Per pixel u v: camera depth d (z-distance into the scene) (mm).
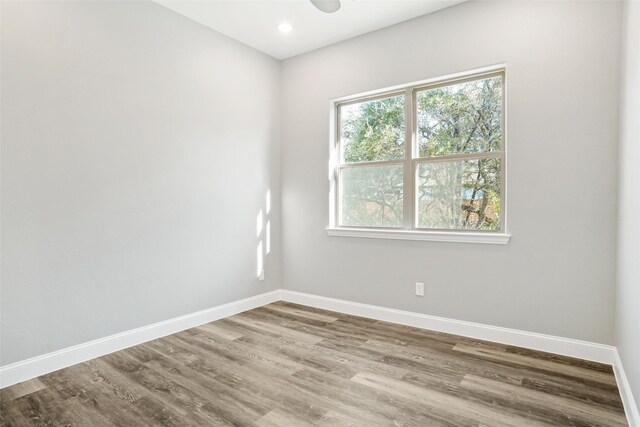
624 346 2070
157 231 3049
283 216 4230
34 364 2348
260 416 1898
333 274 3822
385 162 3527
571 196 2578
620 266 2260
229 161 3650
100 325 2693
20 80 2291
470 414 1905
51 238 2439
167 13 3102
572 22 2555
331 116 3832
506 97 2816
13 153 2270
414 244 3287
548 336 2682
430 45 3152
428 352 2711
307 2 3004
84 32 2584
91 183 2637
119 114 2789
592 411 1926
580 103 2533
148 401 2047
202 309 3414
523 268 2770
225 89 3600
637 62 1801
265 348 2812
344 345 2867
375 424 1825
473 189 3061
